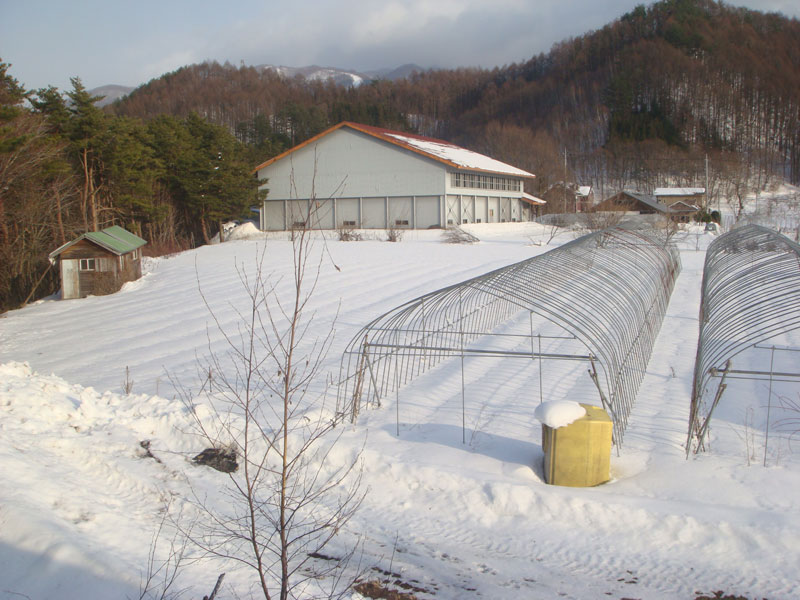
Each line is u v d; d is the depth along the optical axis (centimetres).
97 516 590
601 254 1623
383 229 4662
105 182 3834
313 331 1667
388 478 730
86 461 738
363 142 4831
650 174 8850
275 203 5153
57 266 2998
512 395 1041
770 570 531
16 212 2900
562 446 696
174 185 4606
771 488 660
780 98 10912
